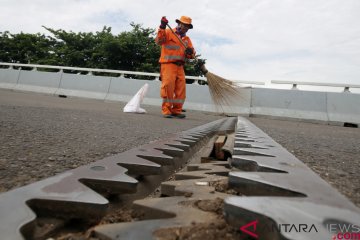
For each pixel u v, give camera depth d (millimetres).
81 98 11852
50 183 683
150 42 24141
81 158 1526
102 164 937
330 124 9008
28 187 643
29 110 4504
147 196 1021
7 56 26562
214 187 851
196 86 10547
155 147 1462
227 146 2039
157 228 520
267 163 890
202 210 614
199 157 1894
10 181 1061
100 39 25219
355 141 3523
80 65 24797
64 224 607
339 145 2943
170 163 1202
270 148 1311
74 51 24484
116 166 916
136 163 998
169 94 6445
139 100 7004
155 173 991
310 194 576
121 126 3467
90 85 12023
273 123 6977
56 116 3908
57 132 2455
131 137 2561
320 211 475
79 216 599
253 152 1127
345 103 9164
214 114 9914
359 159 2020
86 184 751
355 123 8836
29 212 503
